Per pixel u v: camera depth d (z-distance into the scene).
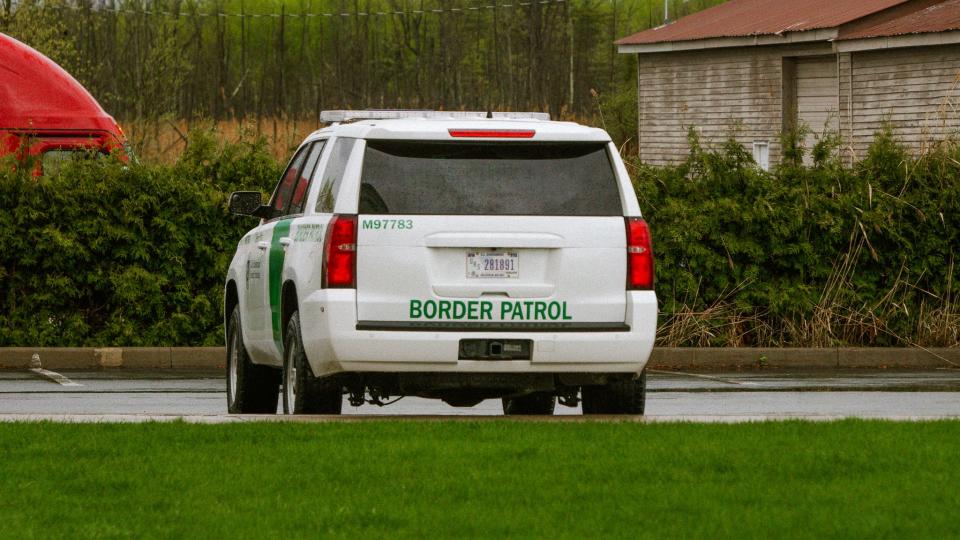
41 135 53.03
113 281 45.53
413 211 26.03
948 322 47.41
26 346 45.53
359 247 25.88
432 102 164.00
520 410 33.91
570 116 100.12
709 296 47.22
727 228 47.09
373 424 25.94
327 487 20.42
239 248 33.50
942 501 19.31
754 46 98.50
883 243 47.53
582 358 26.16
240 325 32.50
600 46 171.62
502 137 26.31
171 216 46.28
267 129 112.31
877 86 89.19
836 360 46.16
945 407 34.75
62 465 22.08
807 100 96.62
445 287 25.94
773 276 47.44
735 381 41.69
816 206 47.06
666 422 26.41
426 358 25.86
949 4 90.56
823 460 22.31
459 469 21.66
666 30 108.75
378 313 25.88
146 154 78.19
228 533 17.67
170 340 46.16
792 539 17.19
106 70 132.25
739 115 100.38
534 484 20.56
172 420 26.62
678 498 19.53
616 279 26.34
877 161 48.16
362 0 196.12
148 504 19.39
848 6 94.62
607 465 21.88
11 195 45.78
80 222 45.72
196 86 147.25
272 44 180.75
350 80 167.62
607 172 26.58
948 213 47.53
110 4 143.62
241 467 21.83
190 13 163.38
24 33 91.44
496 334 26.00
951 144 49.34
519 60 161.88
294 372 28.02
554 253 26.17
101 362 44.91
